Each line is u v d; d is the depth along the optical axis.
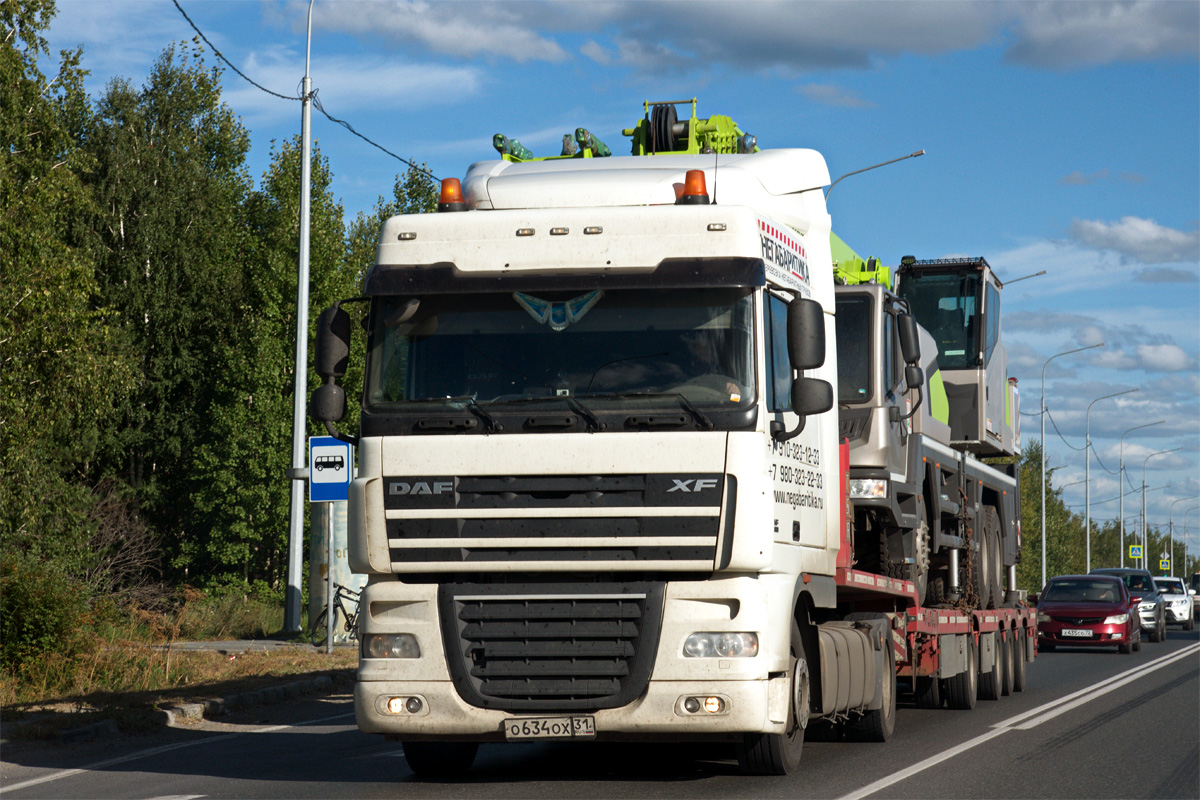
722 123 14.30
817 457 12.06
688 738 10.41
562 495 10.17
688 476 10.06
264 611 33.34
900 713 18.44
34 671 18.84
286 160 57.28
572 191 11.67
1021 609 23.73
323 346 10.84
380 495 10.39
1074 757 13.16
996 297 25.45
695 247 10.41
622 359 10.28
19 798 10.62
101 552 43.00
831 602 12.48
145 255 53.84
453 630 10.22
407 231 10.78
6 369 27.28
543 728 10.12
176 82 57.53
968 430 22.33
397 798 10.34
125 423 55.59
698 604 10.09
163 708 16.33
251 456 51.50
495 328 10.48
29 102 32.09
